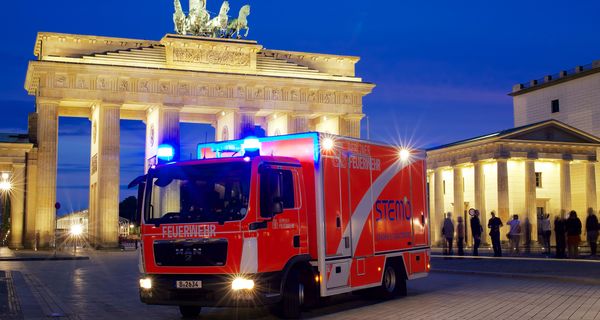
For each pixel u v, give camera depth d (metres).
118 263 52.09
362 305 24.14
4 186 74.38
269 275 19.86
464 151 79.31
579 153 77.12
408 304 23.86
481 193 76.44
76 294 28.80
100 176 84.75
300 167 21.83
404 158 27.64
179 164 20.91
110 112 86.00
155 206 20.77
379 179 25.56
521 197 77.31
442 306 22.97
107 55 86.81
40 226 81.56
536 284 29.86
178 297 19.91
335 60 101.25
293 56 98.81
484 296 25.62
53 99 83.19
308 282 21.83
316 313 22.30
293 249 20.91
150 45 90.62
